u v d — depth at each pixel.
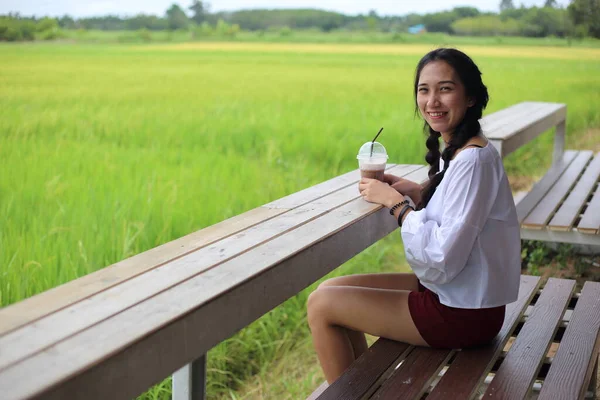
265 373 3.84
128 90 16.23
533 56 27.38
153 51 34.78
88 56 29.31
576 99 13.89
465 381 2.16
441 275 2.24
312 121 11.45
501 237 2.30
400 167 3.61
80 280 1.80
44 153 8.20
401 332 2.37
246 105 13.73
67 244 4.80
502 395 2.12
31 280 4.23
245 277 1.83
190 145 9.42
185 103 13.91
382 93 16.23
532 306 2.89
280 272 1.99
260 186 6.83
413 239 2.26
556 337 2.64
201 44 43.97
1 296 4.00
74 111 12.05
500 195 2.30
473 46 34.84
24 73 20.41
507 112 5.73
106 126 10.56
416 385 2.14
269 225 2.39
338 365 2.46
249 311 1.85
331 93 16.19
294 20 54.91
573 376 2.26
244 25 54.22
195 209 5.86
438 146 2.71
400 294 2.39
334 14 55.19
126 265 1.93
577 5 24.95
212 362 3.76
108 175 7.04
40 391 1.22
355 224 2.47
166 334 1.53
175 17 49.28
